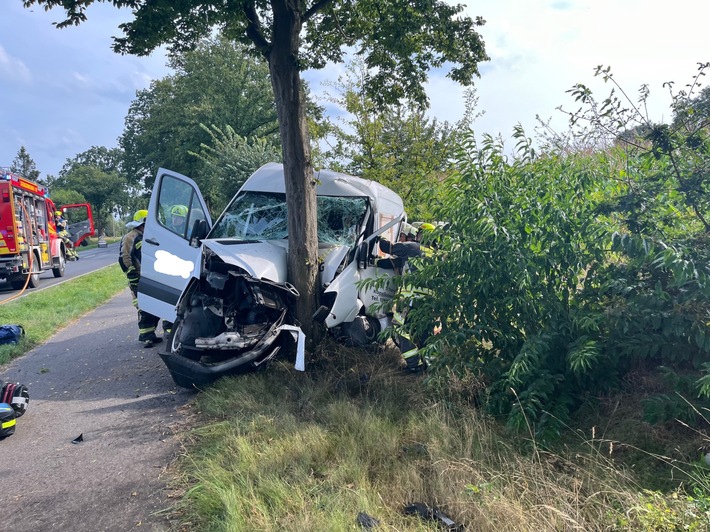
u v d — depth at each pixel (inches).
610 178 171.5
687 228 167.8
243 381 220.1
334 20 289.6
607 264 177.6
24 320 418.0
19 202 653.3
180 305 230.4
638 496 118.2
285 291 225.3
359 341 237.6
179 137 1470.2
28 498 149.9
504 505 117.9
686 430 148.4
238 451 161.3
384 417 180.1
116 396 238.4
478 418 168.1
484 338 178.4
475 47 295.0
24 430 203.5
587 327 162.7
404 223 320.5
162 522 133.6
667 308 158.1
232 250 229.1
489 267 173.2
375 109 339.6
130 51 256.4
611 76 165.3
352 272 238.5
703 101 161.5
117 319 436.1
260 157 660.7
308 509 127.7
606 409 165.9
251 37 245.1
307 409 194.7
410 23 274.7
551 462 141.4
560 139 209.3
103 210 3474.4
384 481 141.0
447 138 436.1
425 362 218.5
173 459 167.6
